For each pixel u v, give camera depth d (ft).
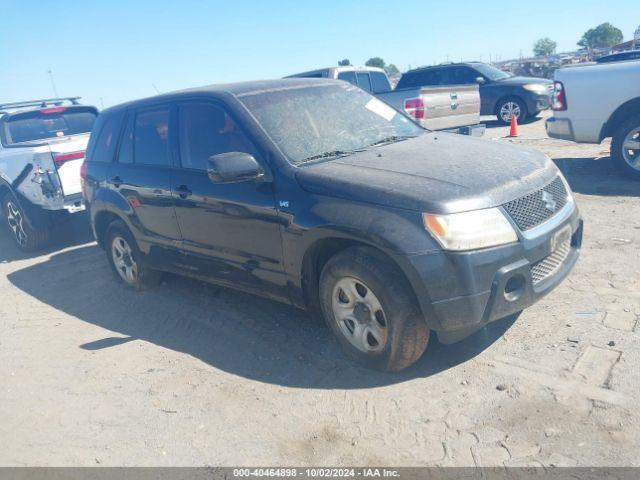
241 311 16.43
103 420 11.93
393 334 11.38
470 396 10.98
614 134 24.89
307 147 13.73
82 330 16.88
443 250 10.55
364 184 11.64
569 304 13.98
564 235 12.12
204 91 15.61
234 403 11.89
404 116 17.02
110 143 19.02
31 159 24.06
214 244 14.97
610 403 10.16
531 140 39.32
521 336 12.83
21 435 11.85
